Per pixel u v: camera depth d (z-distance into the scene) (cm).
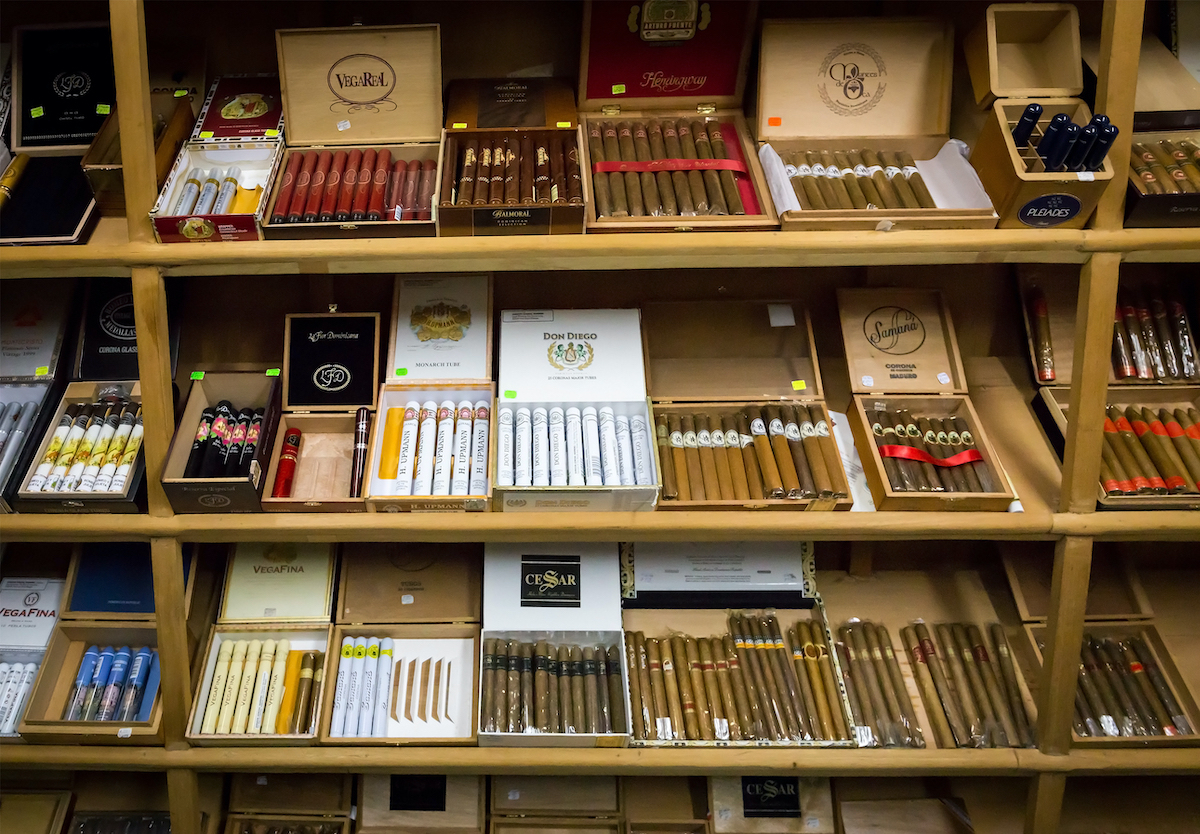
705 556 231
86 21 229
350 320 228
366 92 214
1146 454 212
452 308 227
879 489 203
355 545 235
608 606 219
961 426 222
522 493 194
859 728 208
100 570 225
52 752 201
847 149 228
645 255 193
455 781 223
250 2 235
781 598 228
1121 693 214
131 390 225
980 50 210
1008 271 252
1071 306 245
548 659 213
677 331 239
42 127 222
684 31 222
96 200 201
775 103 226
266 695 211
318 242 188
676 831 222
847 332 233
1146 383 228
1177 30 235
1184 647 227
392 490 201
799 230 193
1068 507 197
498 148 215
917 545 252
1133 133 218
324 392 220
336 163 210
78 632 220
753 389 230
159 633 198
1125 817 223
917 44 227
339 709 208
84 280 237
